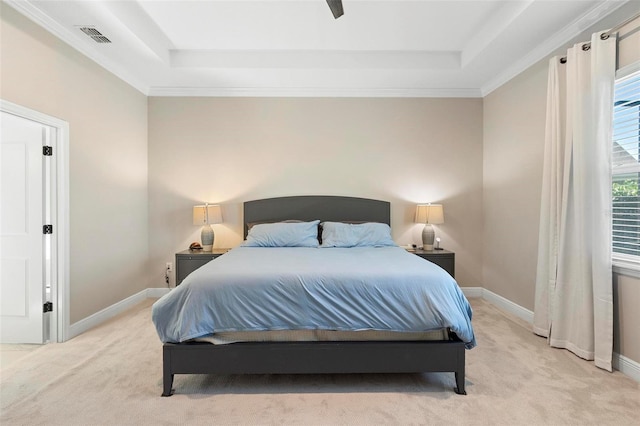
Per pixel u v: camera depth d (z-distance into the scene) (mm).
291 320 1869
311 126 3975
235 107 3951
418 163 4000
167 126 3928
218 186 3953
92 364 2219
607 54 2131
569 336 2414
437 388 1931
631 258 2137
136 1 2498
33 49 2332
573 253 2393
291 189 3982
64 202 2619
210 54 3326
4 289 2572
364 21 2787
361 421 1640
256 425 1610
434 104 3992
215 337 1867
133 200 3631
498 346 2512
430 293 1893
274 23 2812
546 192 2682
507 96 3455
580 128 2287
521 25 2547
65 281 2627
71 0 2232
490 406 1755
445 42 3164
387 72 3449
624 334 2092
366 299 1891
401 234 4012
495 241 3701
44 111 2430
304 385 1963
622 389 1903
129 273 3545
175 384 1969
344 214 3953
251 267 2119
